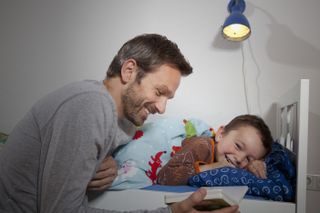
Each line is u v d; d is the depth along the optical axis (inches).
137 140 43.6
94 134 25.3
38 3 72.1
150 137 45.4
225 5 63.9
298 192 32.5
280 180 34.8
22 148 27.1
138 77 31.6
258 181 35.3
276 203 32.6
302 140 33.5
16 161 27.1
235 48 63.3
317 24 59.7
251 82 62.5
